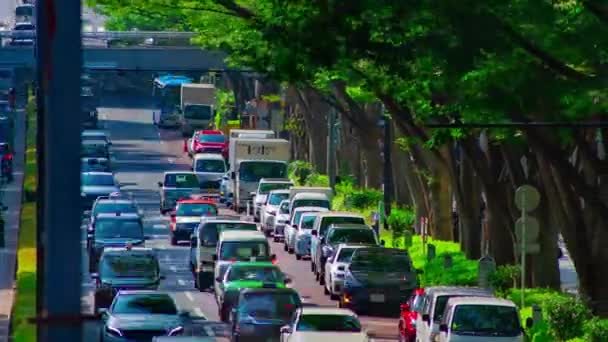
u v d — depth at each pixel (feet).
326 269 423.23
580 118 275.80
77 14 74.18
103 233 473.26
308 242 525.34
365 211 637.71
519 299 348.79
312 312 276.21
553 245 379.96
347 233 452.76
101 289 372.58
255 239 404.36
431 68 277.44
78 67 74.18
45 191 75.31
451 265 416.26
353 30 274.57
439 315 279.28
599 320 293.23
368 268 382.22
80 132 74.38
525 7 250.57
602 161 285.84
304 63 282.15
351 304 379.35
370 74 357.61
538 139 281.74
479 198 451.53
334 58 279.90
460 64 262.26
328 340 264.72
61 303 74.02
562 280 452.76
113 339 288.51
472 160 379.96
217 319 366.84
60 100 73.97
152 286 375.66
